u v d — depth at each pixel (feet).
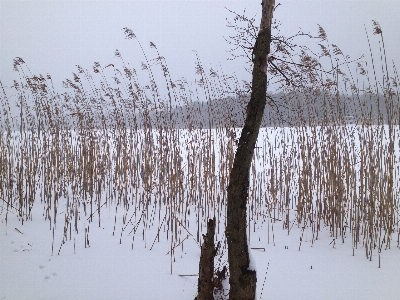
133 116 26.05
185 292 14.73
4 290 14.44
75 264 17.15
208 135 25.18
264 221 24.56
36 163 26.30
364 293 14.70
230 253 12.26
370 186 20.29
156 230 22.00
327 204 23.71
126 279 15.78
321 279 16.03
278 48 12.85
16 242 19.45
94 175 26.89
